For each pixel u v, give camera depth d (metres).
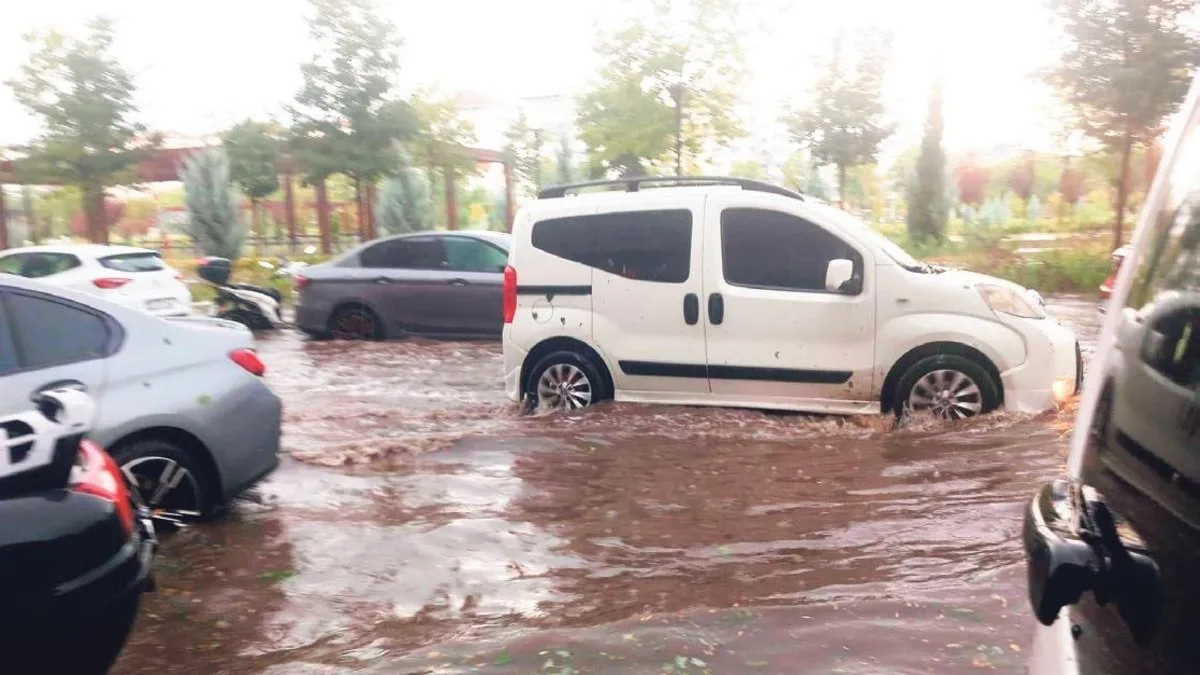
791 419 7.33
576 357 7.81
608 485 6.05
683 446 6.84
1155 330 1.65
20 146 26.12
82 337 5.11
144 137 27.11
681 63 21.16
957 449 6.40
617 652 3.69
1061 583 1.46
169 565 4.87
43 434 3.06
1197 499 1.31
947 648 3.62
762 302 7.32
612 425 7.38
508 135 35.84
